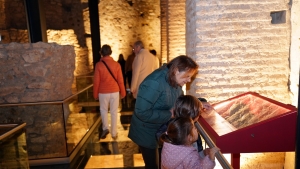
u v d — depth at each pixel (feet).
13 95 9.73
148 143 6.05
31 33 13.88
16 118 9.79
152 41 30.76
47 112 9.92
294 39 7.17
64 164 10.29
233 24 7.43
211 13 7.41
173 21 15.80
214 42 7.52
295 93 7.18
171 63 5.43
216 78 7.65
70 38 26.40
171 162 4.58
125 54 30.81
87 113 13.82
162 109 5.80
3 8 20.99
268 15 7.38
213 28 7.46
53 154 10.27
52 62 9.97
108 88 12.26
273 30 7.41
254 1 7.34
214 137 4.95
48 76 9.86
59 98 10.57
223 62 7.59
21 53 9.45
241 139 4.82
